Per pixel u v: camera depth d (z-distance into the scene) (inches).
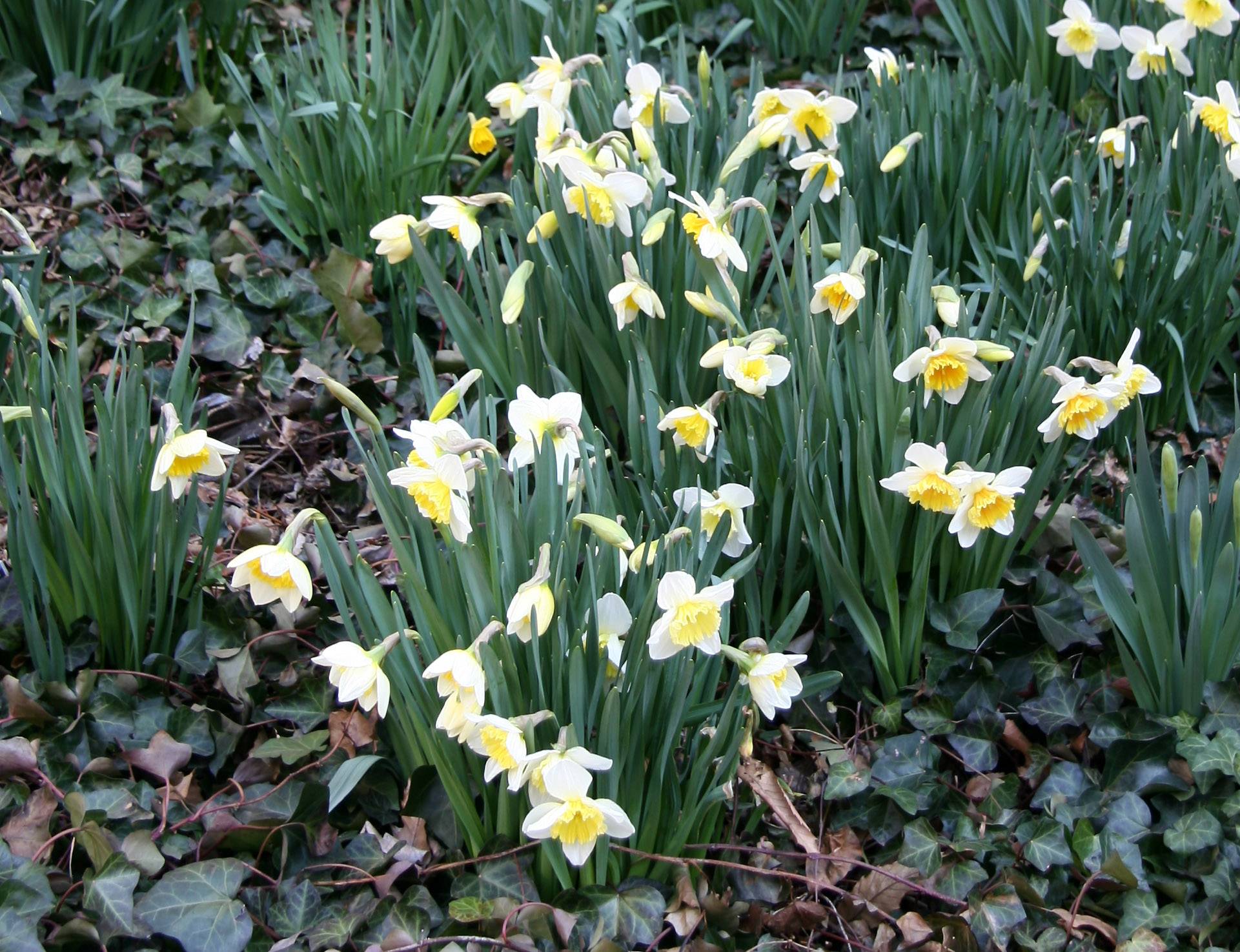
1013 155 70.7
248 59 88.4
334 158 73.5
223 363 71.7
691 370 63.9
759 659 49.1
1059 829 53.4
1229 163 66.4
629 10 87.4
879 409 55.8
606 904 50.7
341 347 73.1
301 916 50.4
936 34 92.4
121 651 57.1
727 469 59.3
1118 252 65.4
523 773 46.2
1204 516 54.4
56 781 53.1
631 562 50.9
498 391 65.7
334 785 48.5
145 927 49.1
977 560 58.4
